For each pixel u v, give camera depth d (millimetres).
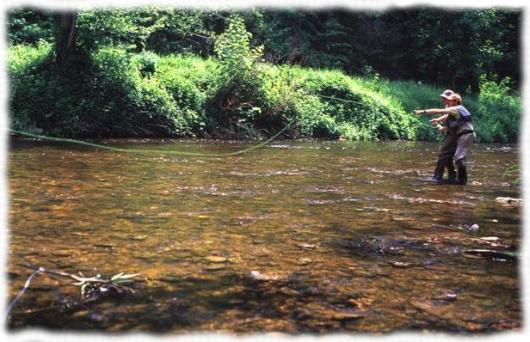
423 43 30016
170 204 5055
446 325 2359
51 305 2439
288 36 26969
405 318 2424
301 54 26188
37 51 16188
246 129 16359
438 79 31844
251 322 2318
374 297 2688
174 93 15867
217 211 4805
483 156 13461
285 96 17688
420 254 3555
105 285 2695
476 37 30875
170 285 2756
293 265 3193
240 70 16625
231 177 7238
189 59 18844
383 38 30703
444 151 7863
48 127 13406
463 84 32000
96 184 6109
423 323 2373
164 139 14242
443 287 2871
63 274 2732
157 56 18250
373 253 3547
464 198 6172
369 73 27766
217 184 6512
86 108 13898
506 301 2676
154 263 3133
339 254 3488
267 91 17484
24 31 18828
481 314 2498
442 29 30203
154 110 14828
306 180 7258
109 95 14383
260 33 25234
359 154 12266
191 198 5438
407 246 3764
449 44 29469
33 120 13328
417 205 5559
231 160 9578
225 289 2725
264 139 16312
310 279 2936
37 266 3006
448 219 4816
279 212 4875
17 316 2309
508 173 9305
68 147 10570
